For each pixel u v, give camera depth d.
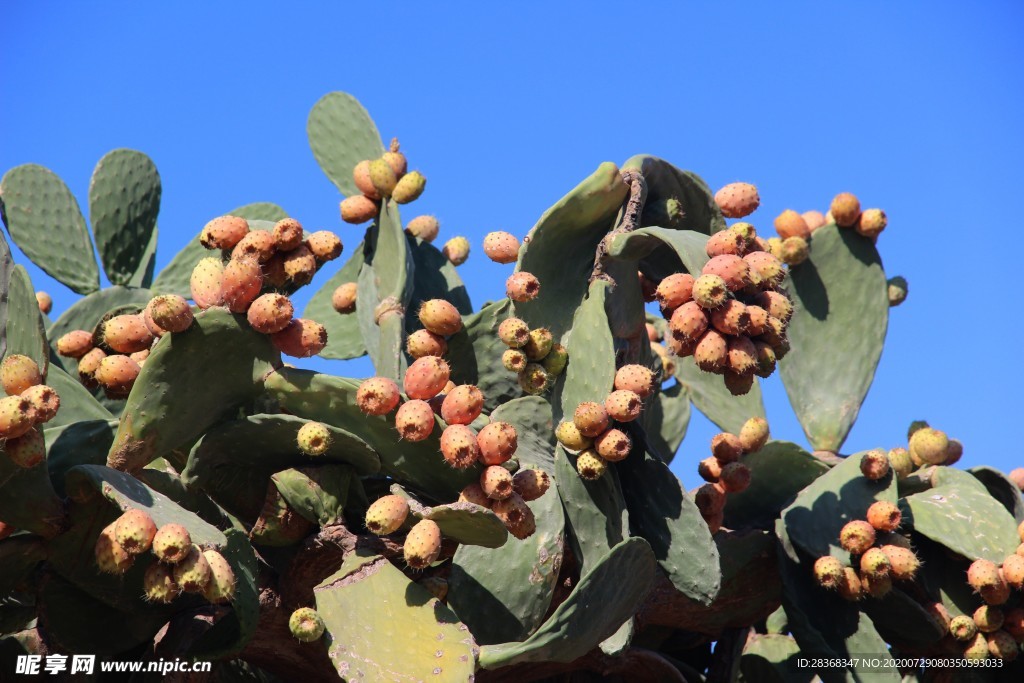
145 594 3.93
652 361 5.36
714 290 3.90
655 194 5.04
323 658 4.22
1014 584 4.91
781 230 6.00
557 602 4.58
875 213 5.97
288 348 3.95
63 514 3.78
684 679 5.04
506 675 4.45
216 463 4.02
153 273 6.61
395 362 5.17
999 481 5.52
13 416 3.48
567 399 4.49
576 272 4.78
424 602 3.82
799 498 5.17
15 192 6.19
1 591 3.83
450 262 6.05
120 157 6.51
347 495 4.03
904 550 4.88
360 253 6.06
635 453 4.43
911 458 5.59
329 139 6.20
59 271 6.18
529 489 3.95
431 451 3.96
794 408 5.93
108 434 4.11
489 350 4.93
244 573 3.60
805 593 5.05
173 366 3.86
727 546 5.07
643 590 4.04
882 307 5.96
